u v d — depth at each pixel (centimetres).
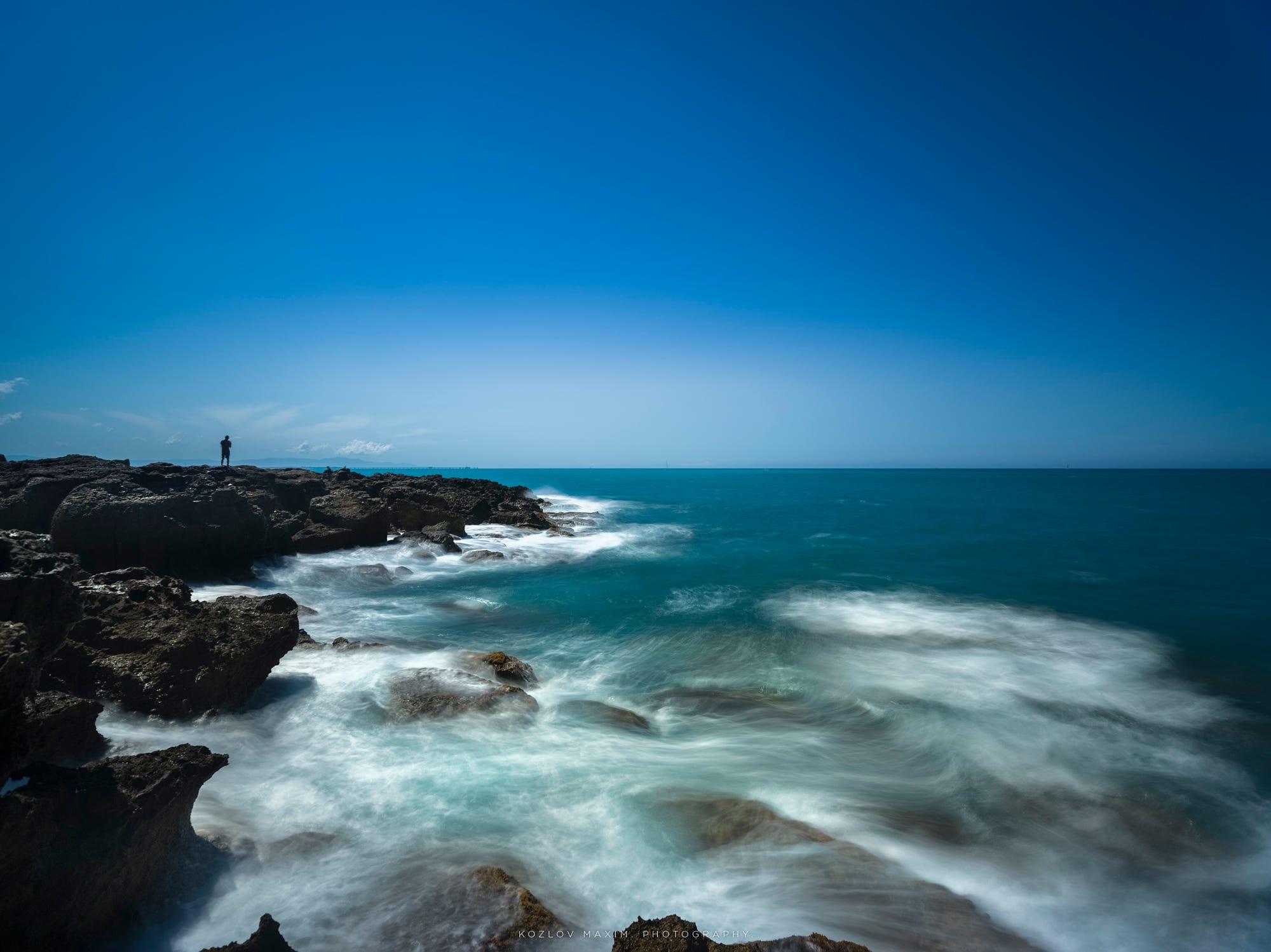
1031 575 2605
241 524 1906
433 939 514
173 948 506
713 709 1115
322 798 730
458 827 686
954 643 1577
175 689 863
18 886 438
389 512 2922
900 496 8500
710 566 2750
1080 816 796
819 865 646
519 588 2191
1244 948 586
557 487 11206
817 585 2359
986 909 615
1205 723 1096
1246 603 2075
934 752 963
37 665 602
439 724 921
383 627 1596
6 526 1738
